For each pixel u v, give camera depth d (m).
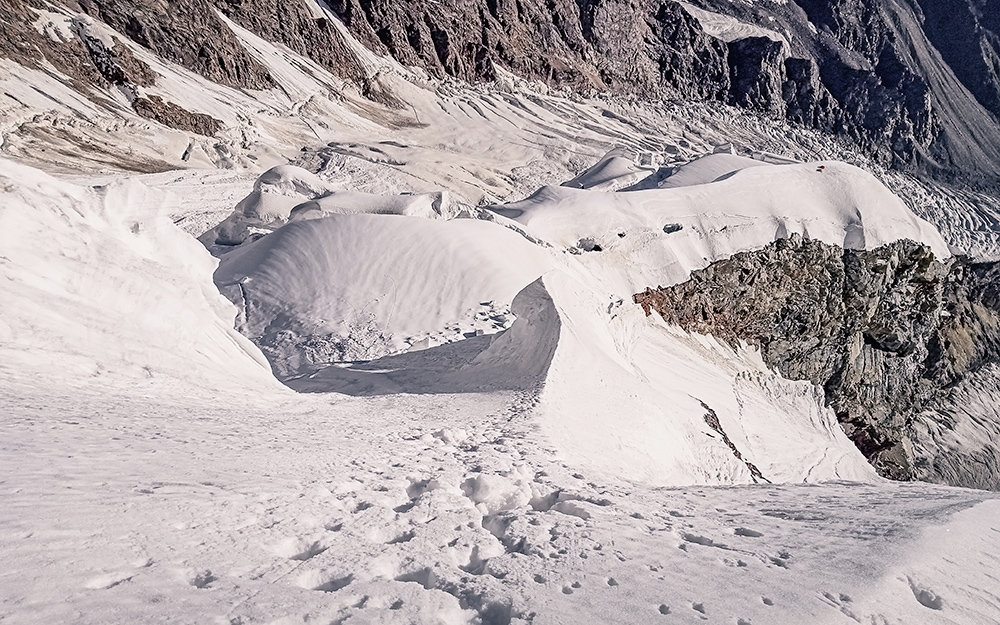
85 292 11.35
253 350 15.95
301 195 38.31
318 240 29.20
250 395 12.66
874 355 45.47
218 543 3.99
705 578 4.16
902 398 47.34
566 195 40.25
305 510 4.93
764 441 32.59
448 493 5.97
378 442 8.45
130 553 3.58
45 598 2.87
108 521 3.95
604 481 7.78
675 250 37.72
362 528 4.75
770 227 40.62
